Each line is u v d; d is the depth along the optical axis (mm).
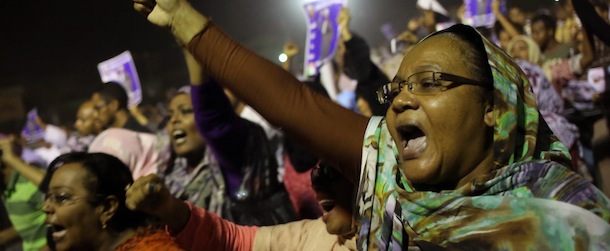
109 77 4297
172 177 3365
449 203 1305
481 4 3461
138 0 1555
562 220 1217
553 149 1394
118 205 2039
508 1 3412
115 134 3582
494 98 1314
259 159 2982
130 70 4199
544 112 3217
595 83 3236
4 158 4012
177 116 3338
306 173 2994
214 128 2791
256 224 2979
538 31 3338
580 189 1246
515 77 1344
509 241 1241
